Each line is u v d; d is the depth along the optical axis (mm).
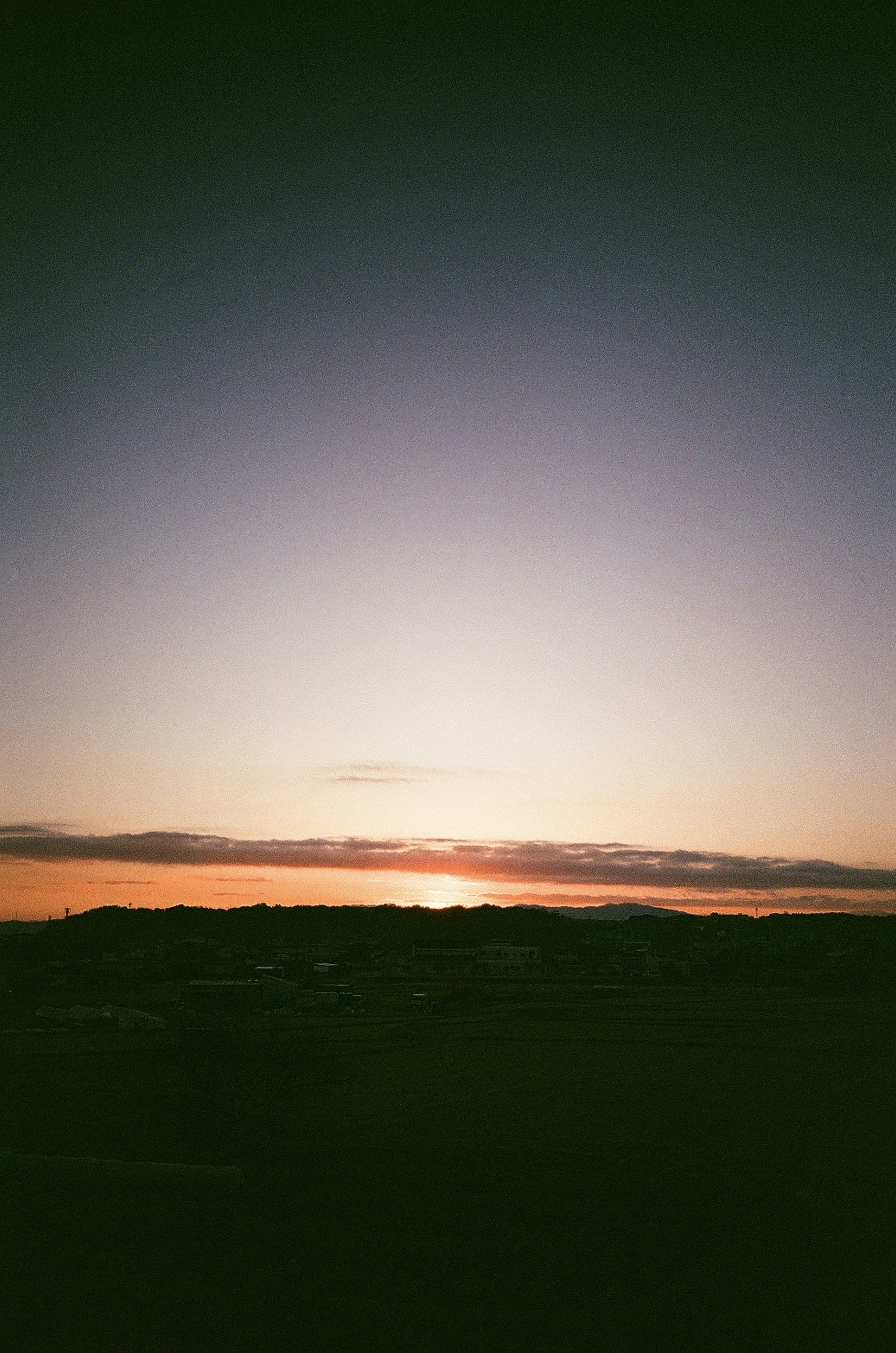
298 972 156375
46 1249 28734
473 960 167000
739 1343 23234
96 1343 22953
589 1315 24922
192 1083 48531
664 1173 40062
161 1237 30172
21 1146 43969
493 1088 61469
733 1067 69625
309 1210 33500
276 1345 22922
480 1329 23891
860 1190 37469
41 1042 75812
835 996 124188
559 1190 36875
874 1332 23859
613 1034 86688
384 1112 54094
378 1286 26859
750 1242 30641
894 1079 64562
